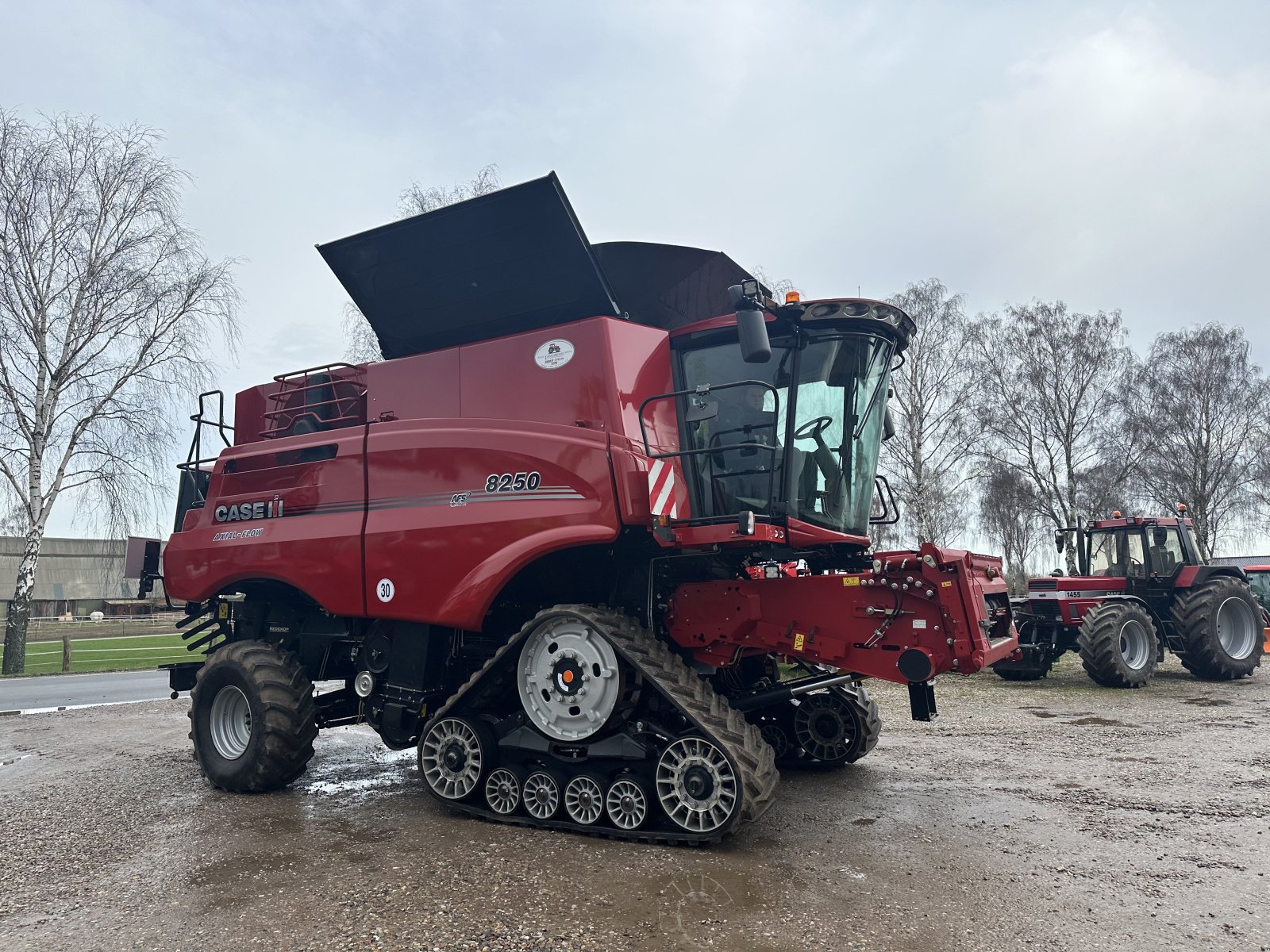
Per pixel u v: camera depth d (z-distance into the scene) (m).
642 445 4.98
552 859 4.18
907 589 4.59
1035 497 28.31
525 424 5.17
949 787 5.59
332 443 5.95
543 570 5.33
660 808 4.61
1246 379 29.94
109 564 21.61
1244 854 4.09
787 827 4.70
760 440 5.11
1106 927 3.23
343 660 6.43
